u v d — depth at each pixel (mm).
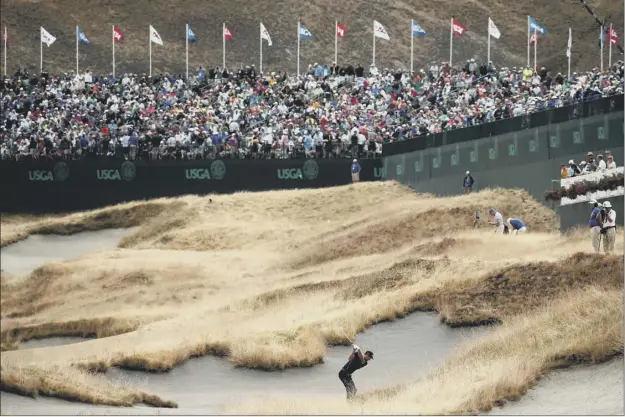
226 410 109938
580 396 102438
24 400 111312
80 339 178875
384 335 142625
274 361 134625
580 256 140750
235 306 170000
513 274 144500
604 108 197625
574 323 117938
